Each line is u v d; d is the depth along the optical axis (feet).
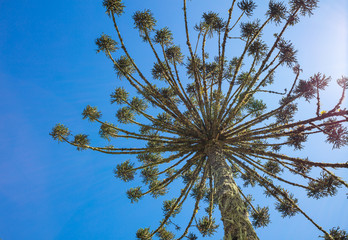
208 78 28.25
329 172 16.92
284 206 21.39
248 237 11.42
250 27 22.76
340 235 16.87
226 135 20.95
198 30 23.86
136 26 22.61
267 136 18.43
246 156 22.45
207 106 22.04
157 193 27.30
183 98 22.61
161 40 23.63
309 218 17.72
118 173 24.22
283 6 19.56
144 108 26.53
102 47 24.13
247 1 19.80
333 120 17.29
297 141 18.74
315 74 15.38
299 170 21.43
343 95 13.88
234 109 20.61
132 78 22.07
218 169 16.79
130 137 21.75
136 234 22.84
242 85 20.77
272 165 27.17
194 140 20.63
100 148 21.02
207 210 28.40
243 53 20.21
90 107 24.41
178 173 22.04
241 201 13.69
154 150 20.61
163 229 27.09
